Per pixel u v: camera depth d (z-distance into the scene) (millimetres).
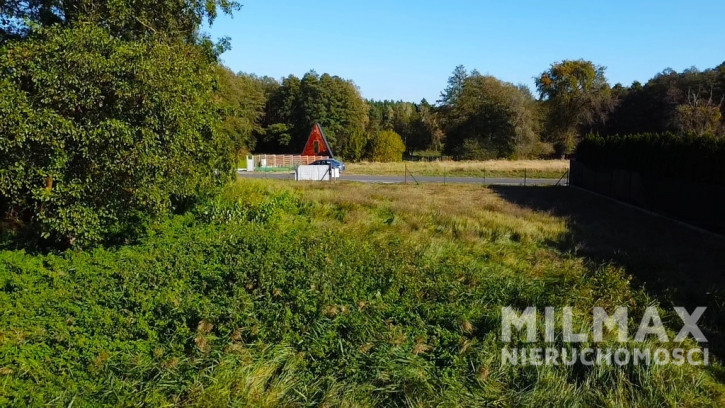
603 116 57719
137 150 8211
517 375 5094
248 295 6617
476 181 33188
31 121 7656
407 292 7000
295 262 7949
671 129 48719
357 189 23031
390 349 5281
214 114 12625
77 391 4586
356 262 8219
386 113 86812
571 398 4754
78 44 8008
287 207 15664
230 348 5219
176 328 5711
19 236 9945
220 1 14750
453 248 10766
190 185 10609
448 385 4828
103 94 8195
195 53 13555
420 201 18797
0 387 4500
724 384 5215
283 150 74062
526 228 13031
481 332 5941
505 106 58344
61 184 8133
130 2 12219
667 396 4766
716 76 52719
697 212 14477
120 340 5555
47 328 5770
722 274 9148
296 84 73125
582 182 26062
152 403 4426
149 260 8461
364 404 4570
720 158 13938
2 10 12148
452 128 65250
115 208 8875
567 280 8336
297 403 4578
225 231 10977
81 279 7586
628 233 13320
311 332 5621
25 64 8070
